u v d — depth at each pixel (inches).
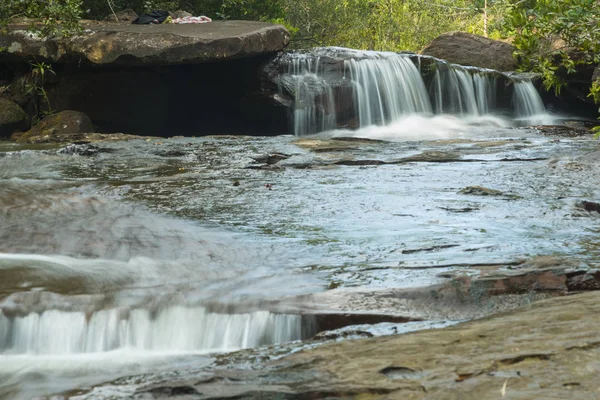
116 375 166.2
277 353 161.5
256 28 730.2
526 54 389.7
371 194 365.1
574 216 311.6
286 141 566.9
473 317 194.4
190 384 126.0
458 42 917.2
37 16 673.6
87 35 677.3
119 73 732.0
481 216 313.3
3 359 185.0
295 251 259.8
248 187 384.5
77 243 275.3
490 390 112.3
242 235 284.2
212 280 227.3
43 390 156.2
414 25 1341.0
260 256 254.4
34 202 336.5
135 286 221.0
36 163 466.9
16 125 711.1
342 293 206.5
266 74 724.7
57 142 618.2
